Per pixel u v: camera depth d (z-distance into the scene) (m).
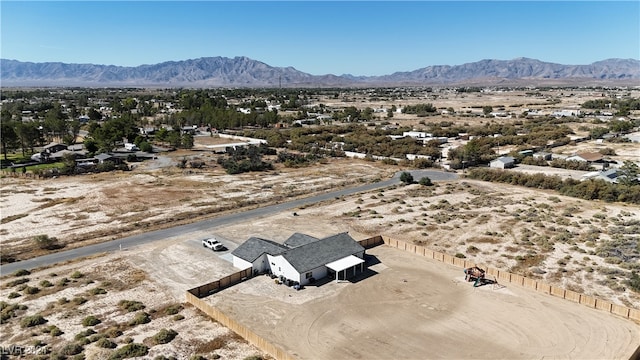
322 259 49.38
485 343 36.69
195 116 190.88
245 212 75.06
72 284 47.19
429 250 55.47
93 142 125.06
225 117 186.88
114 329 37.81
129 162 117.56
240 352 35.12
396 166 117.94
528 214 72.62
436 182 98.81
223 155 128.88
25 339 36.69
